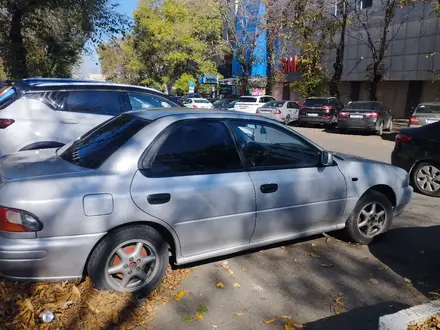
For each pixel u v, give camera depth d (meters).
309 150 4.30
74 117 6.17
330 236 4.90
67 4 14.03
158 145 3.45
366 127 16.92
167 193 3.34
